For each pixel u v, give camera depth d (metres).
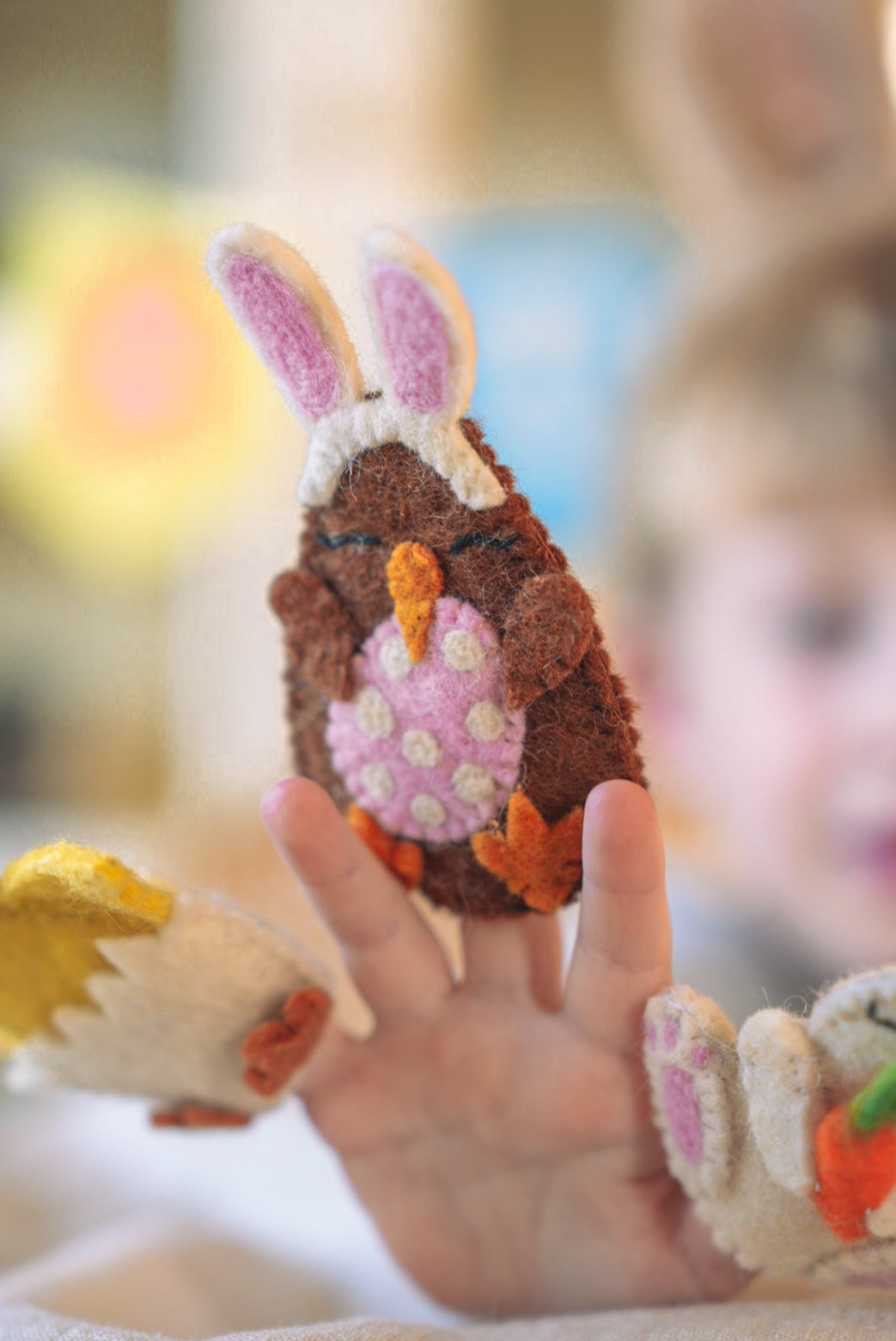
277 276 0.32
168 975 0.33
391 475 0.32
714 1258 0.34
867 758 0.58
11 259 0.85
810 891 0.62
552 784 0.33
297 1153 0.47
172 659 1.04
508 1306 0.36
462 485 0.32
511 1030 0.35
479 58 1.05
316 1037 0.34
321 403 0.33
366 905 0.35
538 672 0.32
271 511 0.89
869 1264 0.31
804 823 0.62
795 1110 0.30
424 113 0.98
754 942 0.66
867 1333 0.31
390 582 0.33
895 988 0.30
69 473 0.87
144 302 0.80
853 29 0.65
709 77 0.70
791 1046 0.30
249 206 0.96
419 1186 0.36
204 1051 0.34
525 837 0.33
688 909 0.67
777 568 0.63
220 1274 0.39
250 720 0.92
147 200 0.94
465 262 0.97
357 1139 0.36
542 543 0.32
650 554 0.77
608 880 0.33
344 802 0.35
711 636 0.68
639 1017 0.34
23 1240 0.44
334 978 0.35
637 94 0.92
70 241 0.85
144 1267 0.38
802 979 0.63
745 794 0.66
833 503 0.61
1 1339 0.32
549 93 1.13
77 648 1.06
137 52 1.08
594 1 1.10
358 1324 0.33
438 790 0.33
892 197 0.65
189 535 0.94
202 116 1.04
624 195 1.05
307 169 0.97
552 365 0.94
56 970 0.33
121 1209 0.46
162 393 0.81
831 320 0.64
